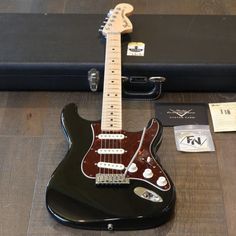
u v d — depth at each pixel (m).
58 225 1.17
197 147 1.34
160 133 1.24
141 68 1.38
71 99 1.48
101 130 1.24
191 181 1.26
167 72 1.39
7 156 1.33
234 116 1.41
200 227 1.16
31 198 1.23
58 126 1.41
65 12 1.86
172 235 1.15
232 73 1.39
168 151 1.33
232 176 1.27
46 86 1.48
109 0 1.91
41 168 1.30
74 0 1.91
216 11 1.86
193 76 1.41
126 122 1.41
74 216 1.07
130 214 1.07
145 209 1.08
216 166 1.30
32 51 1.41
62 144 1.36
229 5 1.88
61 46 1.43
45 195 1.18
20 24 1.51
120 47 1.39
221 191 1.24
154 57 1.39
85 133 1.23
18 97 1.49
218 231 1.16
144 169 1.15
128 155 1.18
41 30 1.49
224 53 1.40
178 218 1.18
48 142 1.37
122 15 1.47
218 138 1.37
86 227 1.09
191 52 1.40
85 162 1.17
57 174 1.14
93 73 1.38
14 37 1.46
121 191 1.11
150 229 1.15
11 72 1.41
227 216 1.19
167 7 1.88
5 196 1.23
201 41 1.44
